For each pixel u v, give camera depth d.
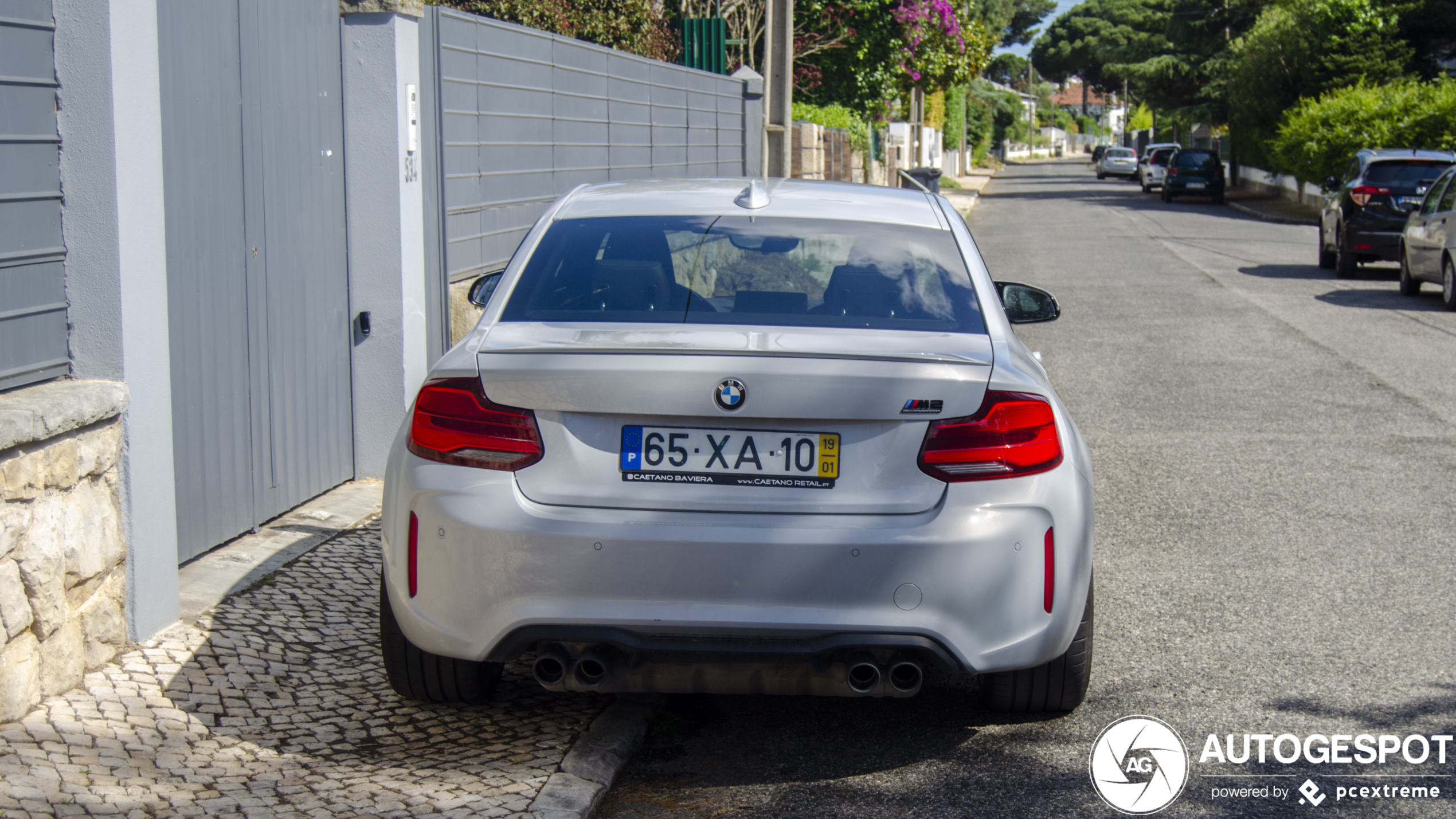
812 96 29.39
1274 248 22.17
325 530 5.36
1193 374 9.98
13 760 3.21
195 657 3.97
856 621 3.06
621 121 10.71
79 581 3.72
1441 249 13.84
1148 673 4.19
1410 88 29.81
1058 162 107.69
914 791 3.36
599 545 3.05
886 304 3.63
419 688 3.64
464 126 7.19
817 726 3.78
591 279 3.71
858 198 4.30
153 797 3.08
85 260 3.84
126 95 3.83
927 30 31.62
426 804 3.11
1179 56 48.47
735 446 3.11
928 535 3.06
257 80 5.14
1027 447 3.17
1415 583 5.09
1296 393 9.20
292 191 5.49
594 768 3.37
